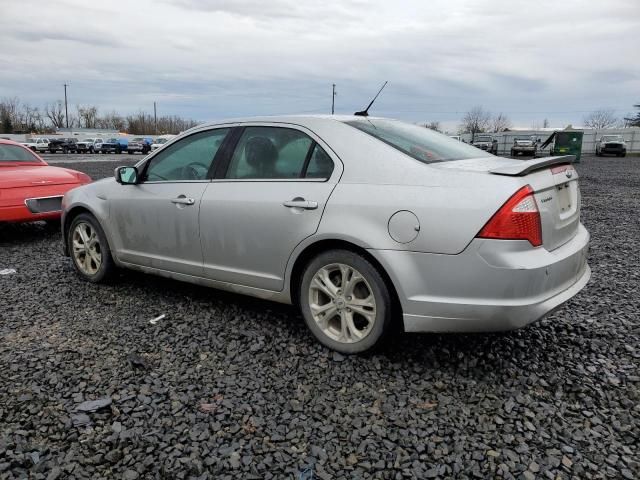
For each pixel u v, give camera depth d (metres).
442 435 2.41
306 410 2.61
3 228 7.90
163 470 2.16
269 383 2.88
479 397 2.73
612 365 3.10
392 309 3.02
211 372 3.01
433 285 2.81
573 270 3.01
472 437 2.39
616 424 2.48
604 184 16.23
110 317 3.89
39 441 2.35
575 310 4.05
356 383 2.87
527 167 2.80
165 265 4.10
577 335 3.54
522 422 2.51
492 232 2.66
